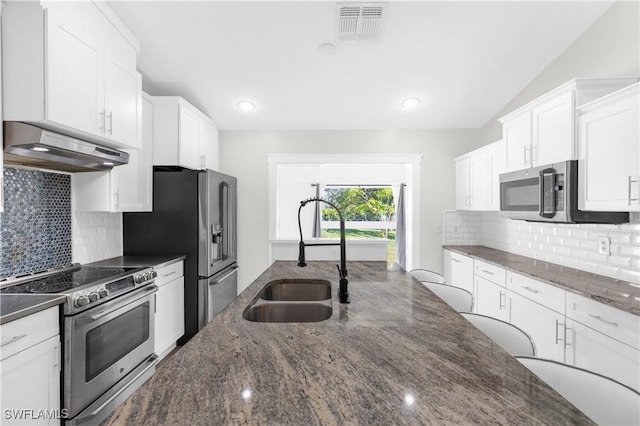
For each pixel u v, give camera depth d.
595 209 1.84
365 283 1.83
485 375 0.79
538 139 2.32
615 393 0.79
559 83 2.62
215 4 2.09
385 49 2.54
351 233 5.08
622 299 1.66
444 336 1.04
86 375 1.67
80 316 1.63
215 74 2.85
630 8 2.01
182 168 3.18
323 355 0.90
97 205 2.38
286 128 3.96
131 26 2.26
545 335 2.15
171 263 2.68
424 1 2.08
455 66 2.76
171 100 2.93
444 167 3.99
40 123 1.58
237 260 4.00
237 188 4.01
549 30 2.35
